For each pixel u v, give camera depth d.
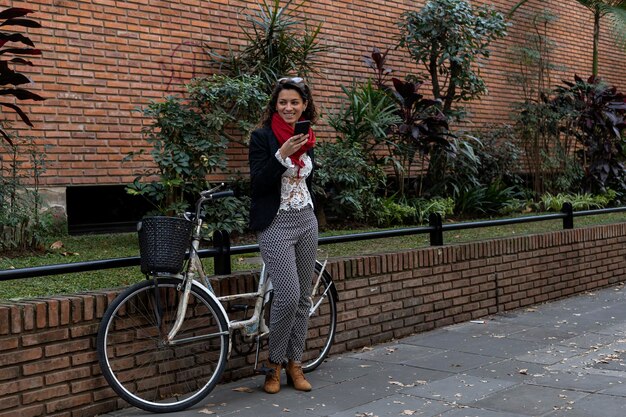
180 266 4.54
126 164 9.00
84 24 8.66
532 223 10.68
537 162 12.85
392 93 10.73
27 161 8.18
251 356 5.43
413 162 11.30
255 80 8.67
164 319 4.77
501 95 14.28
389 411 4.56
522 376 5.33
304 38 10.15
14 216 6.91
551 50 14.37
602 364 5.64
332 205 9.43
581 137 13.66
